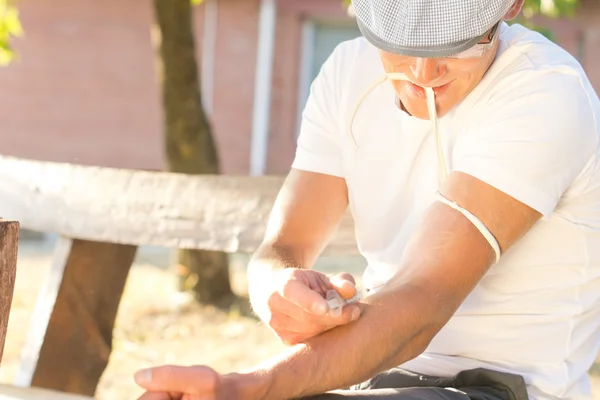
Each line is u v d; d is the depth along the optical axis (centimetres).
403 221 214
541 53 199
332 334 171
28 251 936
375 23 188
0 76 1298
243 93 1291
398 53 186
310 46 1285
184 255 702
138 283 772
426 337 178
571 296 202
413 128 207
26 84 1300
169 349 577
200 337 609
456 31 180
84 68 1295
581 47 1221
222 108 1297
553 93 191
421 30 182
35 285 755
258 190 293
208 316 661
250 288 209
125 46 1288
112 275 343
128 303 693
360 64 224
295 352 169
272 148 1300
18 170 333
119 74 1294
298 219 223
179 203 304
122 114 1297
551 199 188
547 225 198
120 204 312
